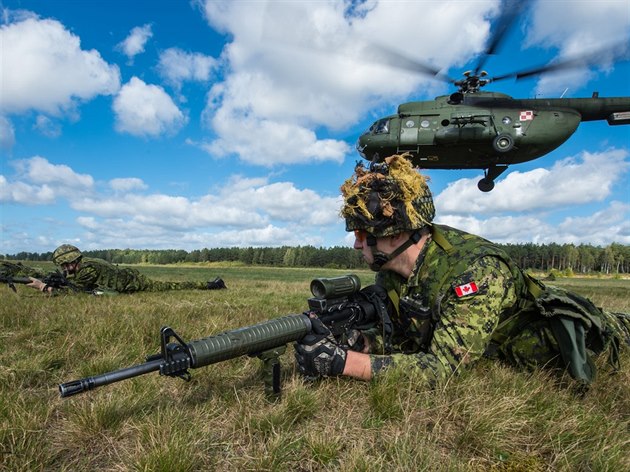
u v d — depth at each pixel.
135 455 1.97
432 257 2.80
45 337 4.27
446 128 12.58
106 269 10.10
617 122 12.57
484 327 2.61
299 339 2.55
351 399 2.60
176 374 2.02
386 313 2.96
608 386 2.89
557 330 2.82
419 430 2.25
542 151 12.84
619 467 1.95
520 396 2.54
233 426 2.29
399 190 2.70
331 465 1.99
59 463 2.00
